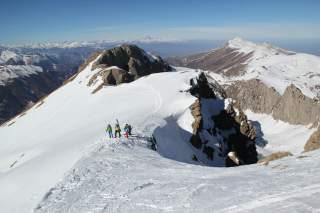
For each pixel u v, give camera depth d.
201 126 70.94
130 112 74.19
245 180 25.42
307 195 19.36
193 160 58.31
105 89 108.50
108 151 43.38
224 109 85.88
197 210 21.02
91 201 26.88
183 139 64.31
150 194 26.12
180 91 81.31
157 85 91.06
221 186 24.92
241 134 83.94
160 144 54.00
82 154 44.72
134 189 28.11
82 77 139.00
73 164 40.44
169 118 68.25
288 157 31.44
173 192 25.61
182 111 71.81
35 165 49.69
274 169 27.61
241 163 68.31
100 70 129.88
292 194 20.02
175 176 30.67
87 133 65.62
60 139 72.50
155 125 60.28
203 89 92.38
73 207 26.16
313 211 17.12
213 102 87.62
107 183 31.05
